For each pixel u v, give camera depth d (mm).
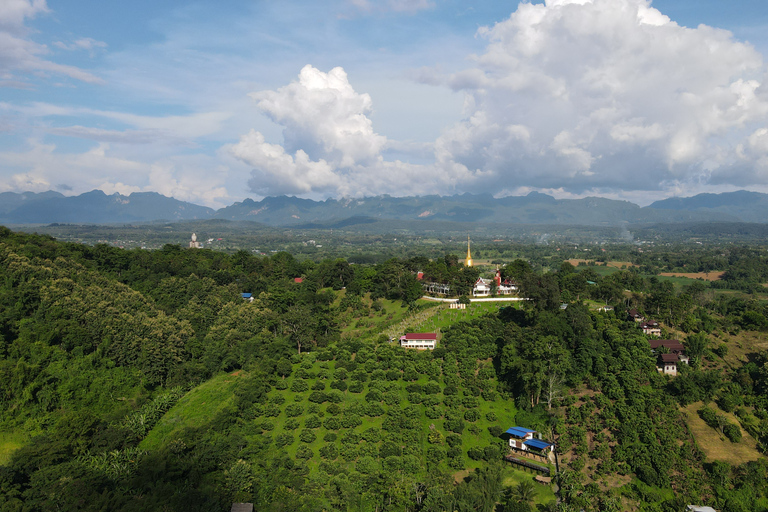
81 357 156375
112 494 109562
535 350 157750
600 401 144875
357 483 119250
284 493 115188
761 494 114062
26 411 134250
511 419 147375
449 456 131000
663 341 165125
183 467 118688
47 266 189625
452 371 165125
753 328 182375
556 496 117062
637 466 122188
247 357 172625
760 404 140875
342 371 165125
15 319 159500
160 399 150375
